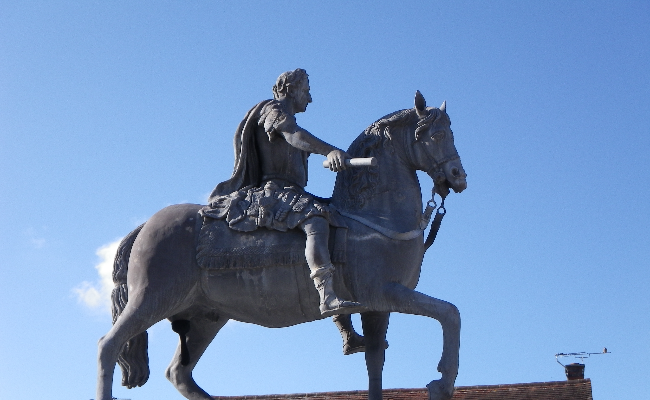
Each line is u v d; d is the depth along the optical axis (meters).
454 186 8.42
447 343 7.83
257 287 8.23
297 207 8.24
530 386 10.69
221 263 8.23
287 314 8.32
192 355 8.80
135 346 8.38
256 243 8.23
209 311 8.65
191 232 8.34
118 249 8.52
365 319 8.62
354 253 8.20
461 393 10.66
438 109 8.58
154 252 8.27
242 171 8.66
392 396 10.74
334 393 10.75
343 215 8.39
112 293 8.42
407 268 8.26
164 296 8.19
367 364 8.63
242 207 8.37
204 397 8.76
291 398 10.73
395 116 8.59
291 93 8.80
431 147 8.45
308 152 8.74
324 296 7.94
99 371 7.95
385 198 8.43
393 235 8.24
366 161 8.13
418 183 8.62
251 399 10.69
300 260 8.15
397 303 8.05
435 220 8.59
